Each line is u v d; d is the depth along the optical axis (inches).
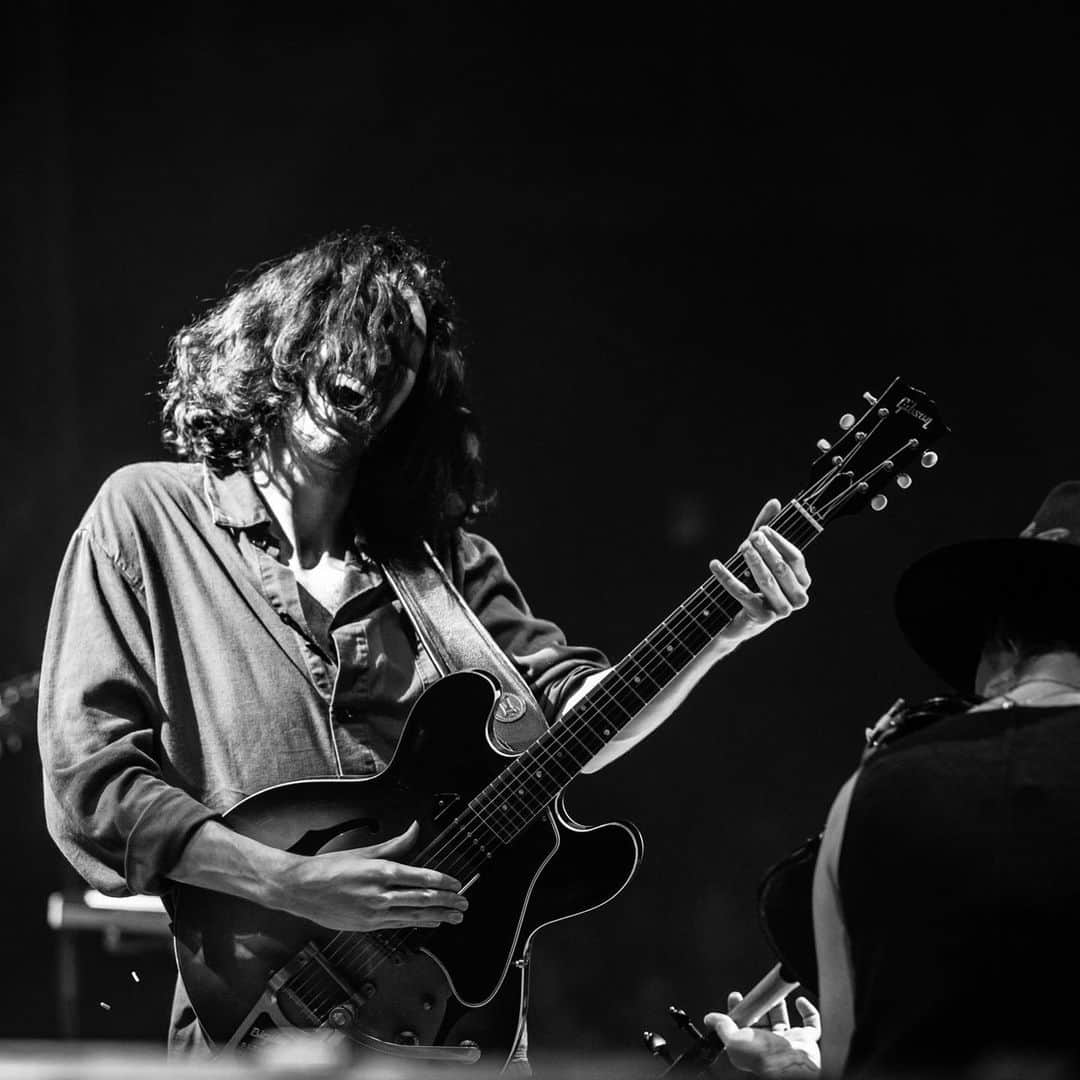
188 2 427.5
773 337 487.5
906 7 438.3
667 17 444.5
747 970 441.1
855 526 478.0
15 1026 354.3
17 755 363.6
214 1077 60.4
